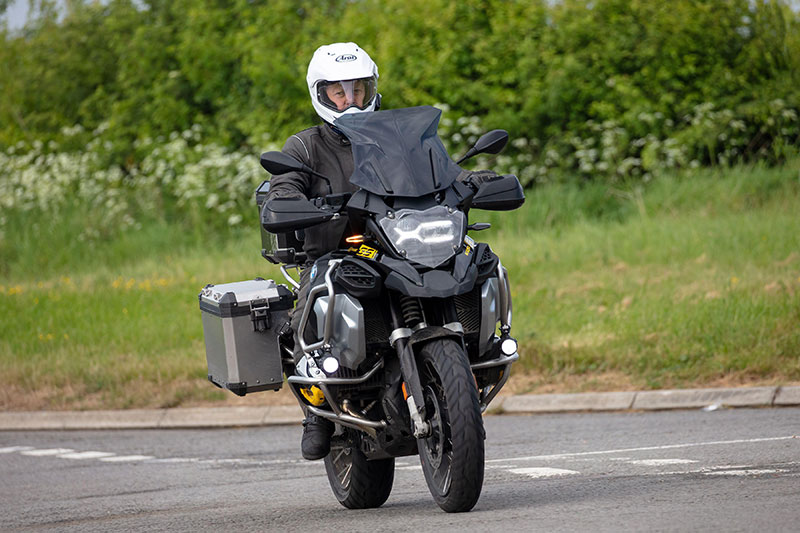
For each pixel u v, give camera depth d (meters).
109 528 14.79
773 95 53.41
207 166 54.78
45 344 35.28
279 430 26.52
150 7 71.06
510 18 55.78
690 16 54.41
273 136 57.62
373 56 56.34
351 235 13.40
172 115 64.56
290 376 13.59
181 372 31.17
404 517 13.17
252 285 15.20
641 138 53.66
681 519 11.44
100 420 28.84
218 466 21.83
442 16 56.06
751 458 16.94
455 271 12.25
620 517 11.80
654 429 21.91
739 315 28.73
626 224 45.53
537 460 19.00
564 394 26.14
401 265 12.27
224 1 66.38
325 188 13.83
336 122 13.55
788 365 25.56
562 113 54.06
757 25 55.16
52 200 57.41
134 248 52.34
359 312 12.49
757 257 36.59
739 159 51.91
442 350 12.30
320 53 14.09
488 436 22.97
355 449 14.89
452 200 13.02
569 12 55.25
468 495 12.25
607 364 27.50
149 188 57.28
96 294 41.78
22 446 26.41
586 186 51.41
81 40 73.75
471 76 56.19
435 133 13.66
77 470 22.56
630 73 54.97
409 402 12.28
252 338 14.75
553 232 46.12
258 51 58.22
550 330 30.70
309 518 14.26
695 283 33.59
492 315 12.83
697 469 16.06
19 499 19.23
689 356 26.89
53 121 72.25
